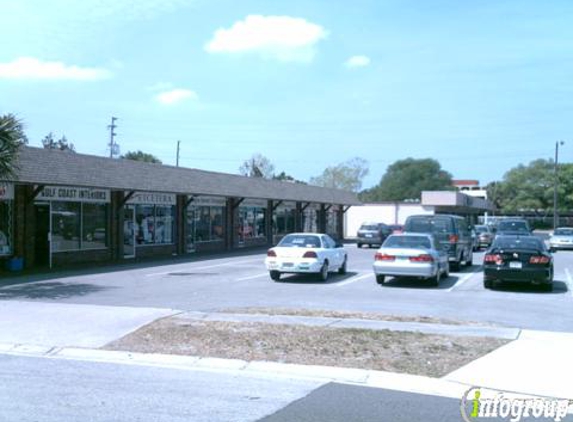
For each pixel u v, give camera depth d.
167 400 6.68
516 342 9.59
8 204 21.66
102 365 8.41
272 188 41.25
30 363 8.52
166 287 17.22
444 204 56.19
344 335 9.98
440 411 6.41
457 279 19.89
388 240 18.47
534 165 95.50
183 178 31.58
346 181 89.81
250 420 6.02
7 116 17.08
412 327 10.81
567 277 21.17
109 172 26.05
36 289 16.47
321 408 6.45
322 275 18.91
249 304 14.02
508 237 17.89
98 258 25.92
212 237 34.81
